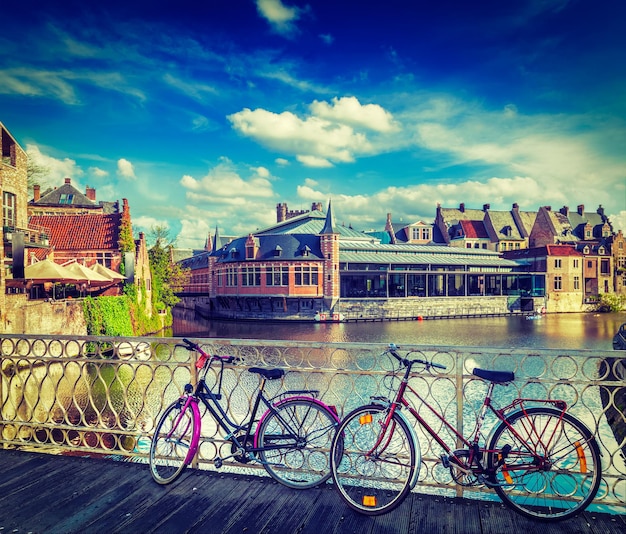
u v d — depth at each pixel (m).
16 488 4.32
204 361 4.44
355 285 61.53
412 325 49.66
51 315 23.52
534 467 3.62
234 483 4.35
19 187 28.38
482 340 37.94
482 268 65.56
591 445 3.53
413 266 60.84
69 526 3.67
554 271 67.69
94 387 18.14
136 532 3.57
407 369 3.86
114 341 4.88
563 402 3.58
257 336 40.34
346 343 4.19
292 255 52.94
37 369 21.09
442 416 3.91
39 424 5.19
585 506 3.53
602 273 72.62
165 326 45.66
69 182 64.75
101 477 4.53
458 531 3.50
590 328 46.69
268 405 4.21
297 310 53.50
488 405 3.74
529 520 3.63
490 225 79.94
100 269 31.44
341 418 4.25
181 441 4.41
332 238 52.66
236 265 55.25
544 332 43.19
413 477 3.57
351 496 4.03
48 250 34.97
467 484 3.90
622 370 14.80
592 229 82.44
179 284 56.00
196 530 3.58
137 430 4.82
